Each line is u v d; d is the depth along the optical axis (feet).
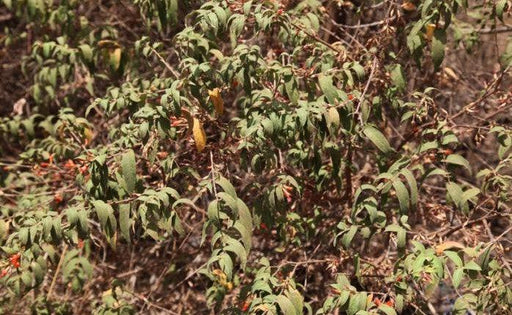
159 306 11.73
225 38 10.36
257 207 8.96
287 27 8.71
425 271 7.25
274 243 11.25
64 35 12.65
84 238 7.87
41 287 11.90
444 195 12.17
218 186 9.18
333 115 8.05
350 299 7.40
